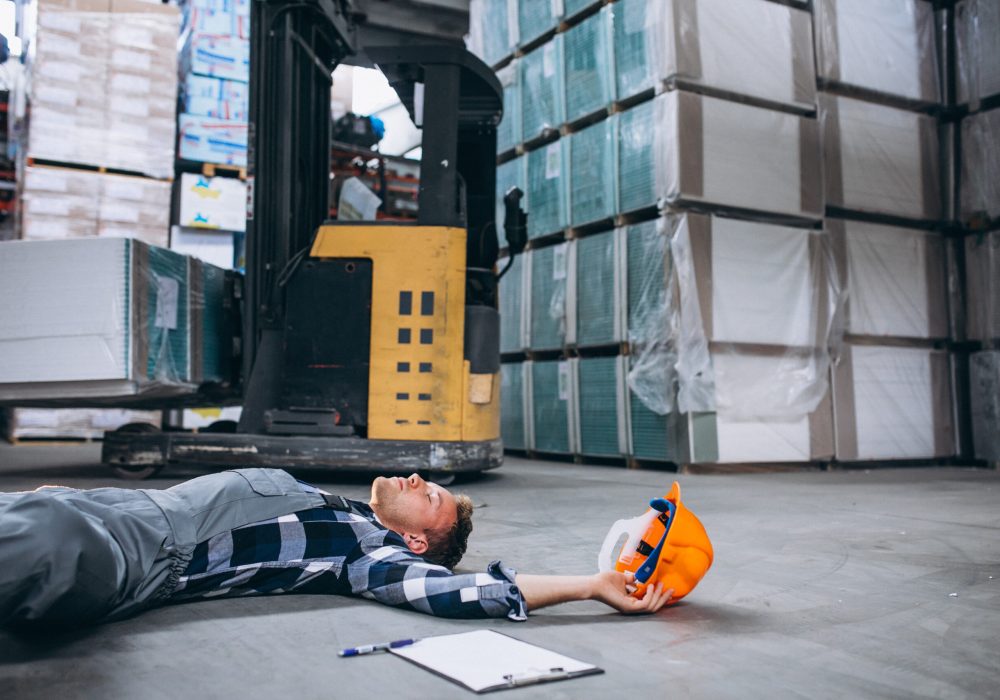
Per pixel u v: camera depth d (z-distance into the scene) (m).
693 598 2.34
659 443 6.68
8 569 1.62
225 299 5.88
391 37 11.84
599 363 7.27
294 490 2.16
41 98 7.88
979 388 7.82
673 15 6.71
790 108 7.41
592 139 7.50
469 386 5.29
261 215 5.54
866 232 7.62
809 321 7.08
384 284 5.28
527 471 6.69
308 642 1.80
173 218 8.85
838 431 7.21
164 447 5.30
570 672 1.59
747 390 6.81
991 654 1.83
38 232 7.85
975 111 8.12
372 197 5.93
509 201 5.73
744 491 5.23
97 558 1.72
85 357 4.80
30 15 8.42
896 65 7.98
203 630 1.89
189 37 8.87
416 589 1.99
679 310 6.59
